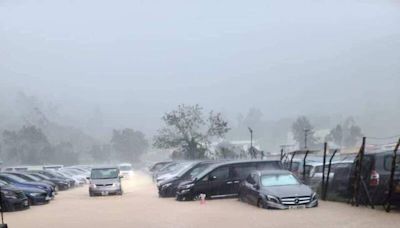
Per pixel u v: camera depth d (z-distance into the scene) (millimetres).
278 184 19672
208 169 24781
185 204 22406
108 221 17453
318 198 20500
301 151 26562
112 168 32594
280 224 14914
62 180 40844
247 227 14617
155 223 16391
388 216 15859
